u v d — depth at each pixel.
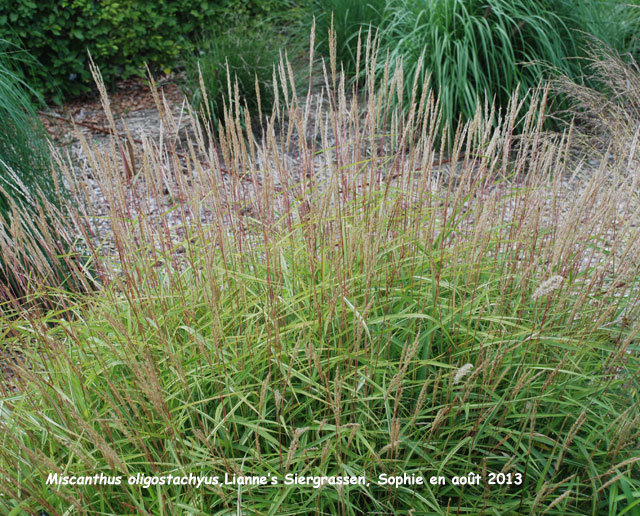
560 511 1.88
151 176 2.38
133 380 2.12
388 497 1.85
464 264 2.35
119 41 7.56
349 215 2.51
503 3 5.70
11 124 3.59
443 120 5.50
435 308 2.24
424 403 2.13
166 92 7.75
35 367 2.30
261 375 2.13
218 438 2.01
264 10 8.30
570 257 2.33
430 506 1.88
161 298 2.30
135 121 6.84
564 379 2.20
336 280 2.18
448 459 1.98
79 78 7.79
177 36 8.00
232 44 6.49
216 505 1.91
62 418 1.93
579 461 2.02
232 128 2.39
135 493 1.91
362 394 2.10
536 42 5.62
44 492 1.88
